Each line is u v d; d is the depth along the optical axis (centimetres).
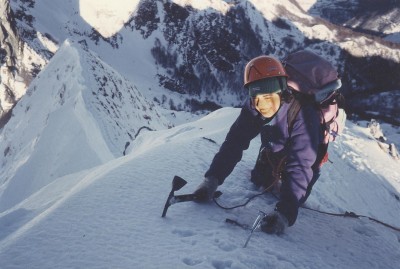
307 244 281
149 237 249
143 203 296
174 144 443
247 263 227
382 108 19075
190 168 374
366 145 2222
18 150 3378
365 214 897
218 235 255
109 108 3150
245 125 303
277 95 263
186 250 234
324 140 308
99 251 230
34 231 250
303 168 270
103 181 326
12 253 228
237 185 359
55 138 2531
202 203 304
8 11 11100
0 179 3069
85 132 2497
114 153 2681
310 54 285
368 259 284
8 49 10731
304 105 275
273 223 270
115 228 257
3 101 9844
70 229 253
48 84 3781
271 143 298
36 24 17888
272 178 338
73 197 297
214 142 471
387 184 1577
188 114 10175
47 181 2269
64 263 220
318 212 366
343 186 965
